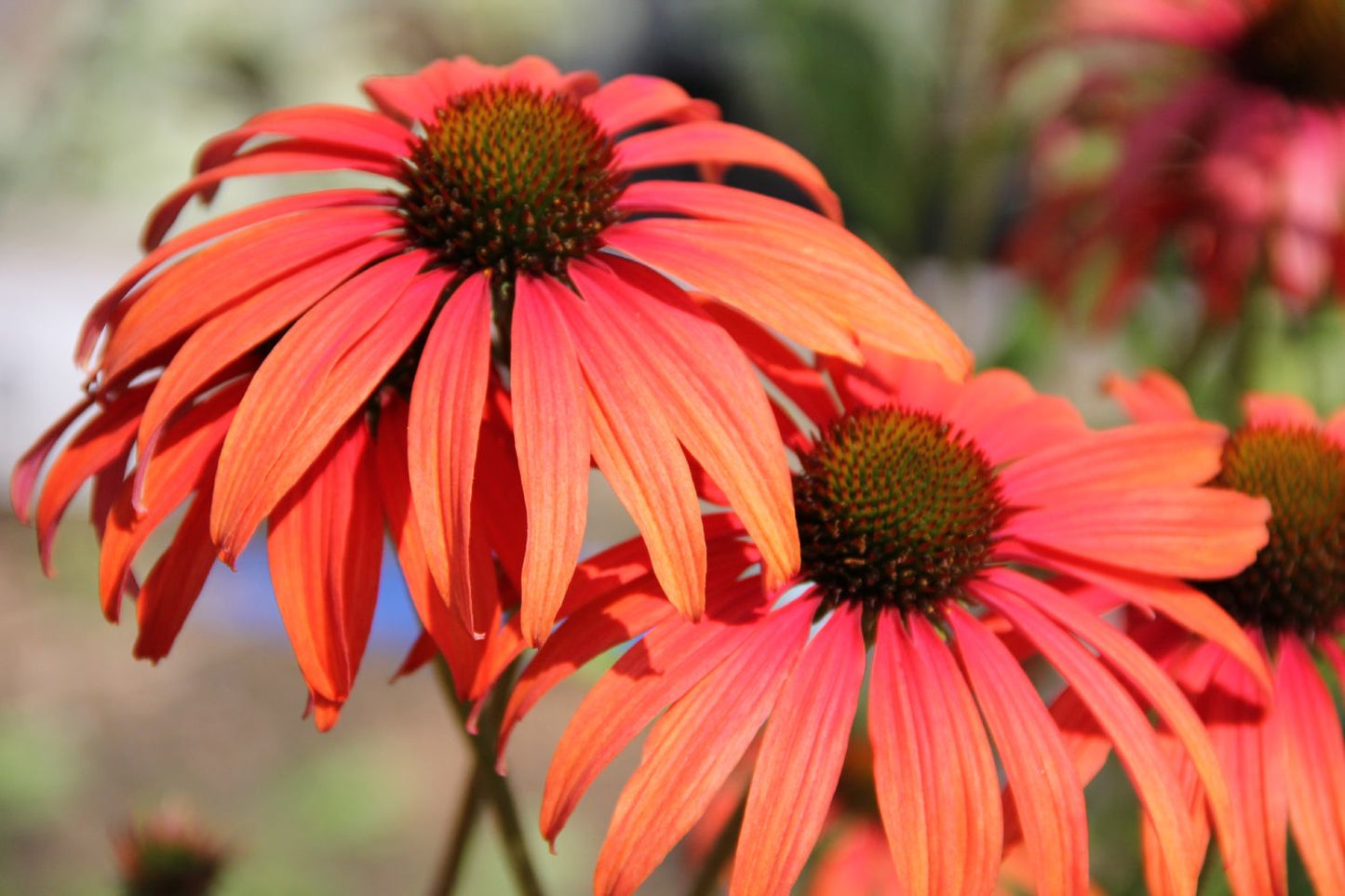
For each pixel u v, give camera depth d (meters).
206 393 0.41
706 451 0.38
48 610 1.08
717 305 0.43
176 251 0.40
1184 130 0.61
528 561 0.37
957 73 0.76
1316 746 0.41
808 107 0.77
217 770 0.94
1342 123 0.60
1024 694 0.39
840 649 0.40
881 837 0.58
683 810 0.37
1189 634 0.42
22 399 1.20
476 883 0.78
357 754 0.95
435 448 0.38
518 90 0.42
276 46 1.34
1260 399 0.48
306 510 0.39
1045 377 0.68
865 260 0.41
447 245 0.41
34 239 1.28
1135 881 0.48
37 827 0.86
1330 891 0.40
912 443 0.42
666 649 0.39
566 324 0.39
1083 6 0.68
